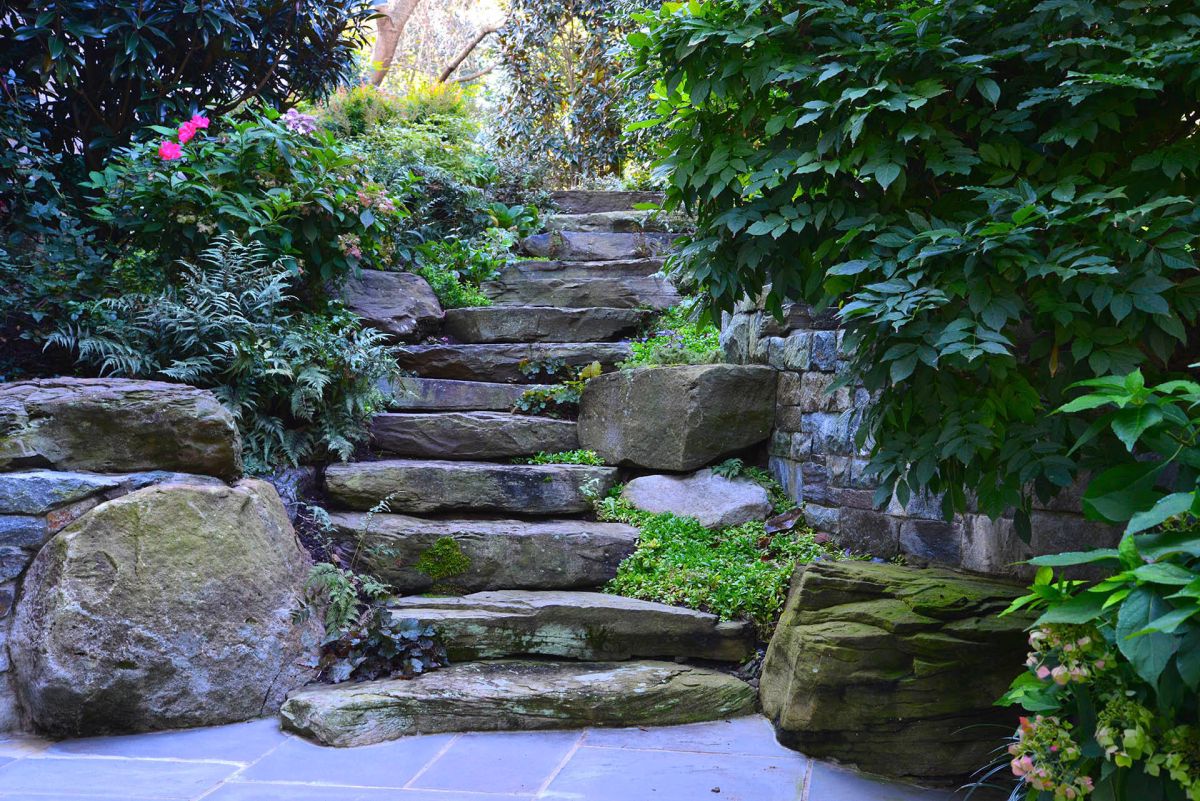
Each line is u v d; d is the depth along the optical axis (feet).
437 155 26.48
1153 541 5.57
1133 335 7.47
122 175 15.65
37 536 10.48
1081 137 7.94
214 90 19.80
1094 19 7.72
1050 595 6.13
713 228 9.36
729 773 9.16
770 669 10.82
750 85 8.63
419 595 12.76
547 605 11.66
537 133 33.86
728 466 14.76
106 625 9.99
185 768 9.14
